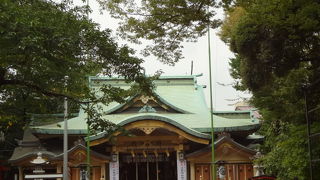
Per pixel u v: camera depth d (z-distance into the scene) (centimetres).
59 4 1611
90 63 1648
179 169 3919
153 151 3947
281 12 1530
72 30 1502
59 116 3847
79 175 3747
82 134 3853
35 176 3092
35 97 2072
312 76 1850
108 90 1867
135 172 4444
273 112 2155
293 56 1812
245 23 1878
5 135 4328
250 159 3834
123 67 1697
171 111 4353
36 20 1357
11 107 2095
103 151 4003
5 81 1638
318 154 1620
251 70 1989
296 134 1919
